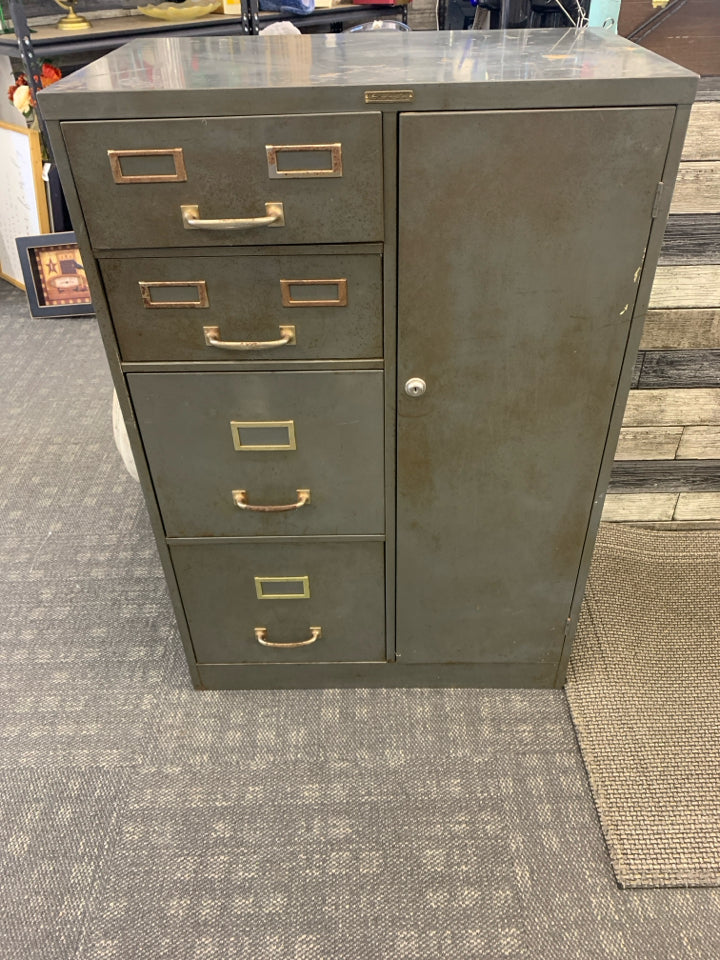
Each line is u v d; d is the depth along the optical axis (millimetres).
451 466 1261
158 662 1629
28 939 1160
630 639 1639
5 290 3447
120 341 1143
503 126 968
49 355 2881
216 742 1453
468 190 1013
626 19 1541
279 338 1136
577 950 1133
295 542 1352
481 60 1101
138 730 1480
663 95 946
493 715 1497
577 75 960
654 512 1917
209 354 1150
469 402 1195
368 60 1136
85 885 1228
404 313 1112
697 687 1534
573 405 1199
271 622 1456
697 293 1601
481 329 1126
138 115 954
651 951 1128
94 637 1695
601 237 1052
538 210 1028
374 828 1302
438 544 1349
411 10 3613
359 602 1429
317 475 1273
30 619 1748
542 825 1302
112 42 2809
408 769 1397
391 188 1009
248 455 1252
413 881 1225
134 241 1047
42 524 2053
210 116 954
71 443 2381
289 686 1564
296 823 1312
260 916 1183
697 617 1688
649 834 1275
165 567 1384
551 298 1101
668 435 1789
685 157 1461
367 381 1175
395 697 1540
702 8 1493
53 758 1430
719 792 1342
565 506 1305
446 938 1151
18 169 3148
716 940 1139
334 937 1156
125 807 1342
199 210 1022
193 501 1305
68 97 938
